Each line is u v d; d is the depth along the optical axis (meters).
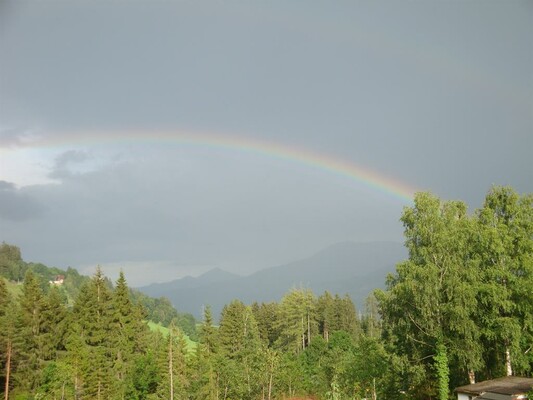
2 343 66.50
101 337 84.12
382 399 49.69
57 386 65.94
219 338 100.56
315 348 97.75
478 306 43.81
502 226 46.69
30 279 82.44
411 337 43.94
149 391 78.00
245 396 67.19
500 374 44.41
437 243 43.16
